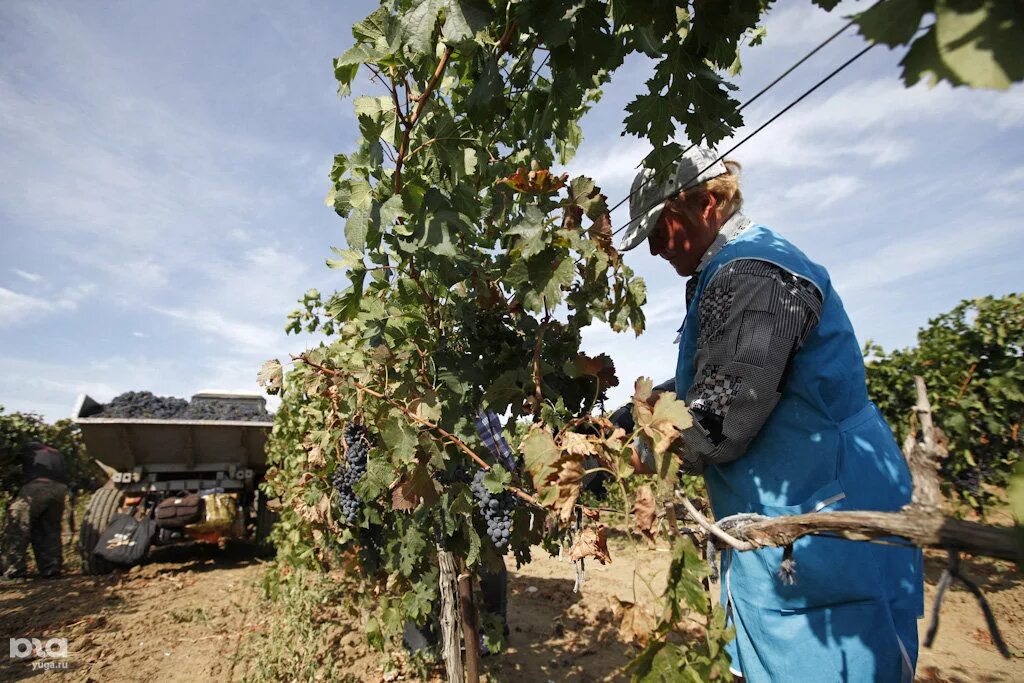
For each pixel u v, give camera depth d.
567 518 1.59
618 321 2.11
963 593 4.99
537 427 1.77
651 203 1.84
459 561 2.44
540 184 1.73
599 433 1.83
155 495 7.33
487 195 2.35
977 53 0.54
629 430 1.97
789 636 1.51
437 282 2.25
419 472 1.98
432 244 1.82
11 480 7.05
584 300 2.08
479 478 2.01
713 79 1.51
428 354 2.28
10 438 7.28
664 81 1.57
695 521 1.24
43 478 6.85
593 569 6.23
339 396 2.83
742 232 1.73
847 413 1.55
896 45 0.62
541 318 2.05
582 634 4.43
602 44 1.49
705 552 1.23
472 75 2.04
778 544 1.03
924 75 0.58
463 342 2.33
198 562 7.46
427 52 1.46
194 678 3.85
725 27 1.38
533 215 1.74
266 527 7.39
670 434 1.34
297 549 4.85
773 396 1.43
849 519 0.90
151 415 7.43
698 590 1.16
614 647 4.18
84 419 6.43
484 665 3.40
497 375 2.23
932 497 0.82
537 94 2.08
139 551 6.79
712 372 1.52
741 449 1.48
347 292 2.04
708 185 1.75
